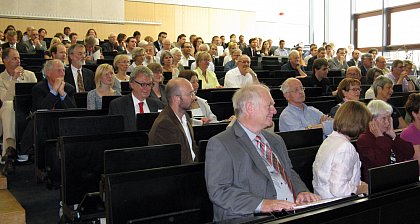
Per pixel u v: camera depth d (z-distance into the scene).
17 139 4.18
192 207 2.09
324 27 15.50
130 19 13.85
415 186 1.77
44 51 8.74
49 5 12.27
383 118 3.07
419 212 1.77
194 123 3.86
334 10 15.14
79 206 2.69
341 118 2.53
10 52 4.78
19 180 4.08
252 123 2.20
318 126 3.71
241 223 1.50
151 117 3.44
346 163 2.43
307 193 2.24
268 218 1.50
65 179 2.76
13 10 11.78
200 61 6.42
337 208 1.53
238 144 2.13
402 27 12.88
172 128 2.78
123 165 2.26
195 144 3.04
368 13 14.03
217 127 3.28
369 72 6.58
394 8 13.08
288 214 1.52
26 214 3.43
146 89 3.66
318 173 2.49
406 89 6.84
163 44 8.59
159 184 2.00
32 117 3.79
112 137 2.87
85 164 2.80
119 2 13.36
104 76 4.23
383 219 1.66
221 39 12.10
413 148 3.36
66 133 3.09
